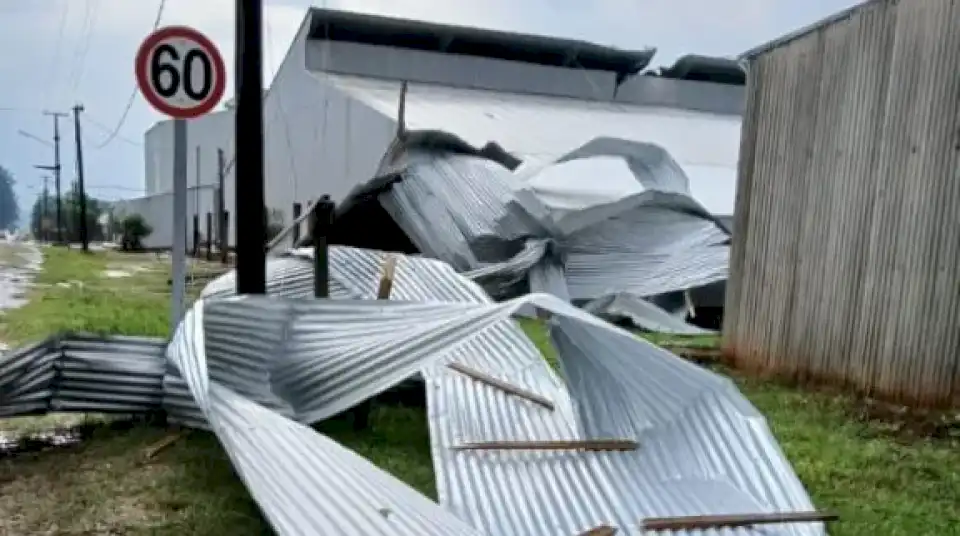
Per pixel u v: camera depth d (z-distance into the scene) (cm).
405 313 405
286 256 612
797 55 651
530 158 1166
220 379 384
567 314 373
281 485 267
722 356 740
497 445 356
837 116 607
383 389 374
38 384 386
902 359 543
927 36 528
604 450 353
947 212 511
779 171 671
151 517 304
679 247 1038
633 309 928
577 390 387
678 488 328
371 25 1797
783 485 316
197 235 2556
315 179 1755
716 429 347
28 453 373
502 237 990
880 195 564
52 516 303
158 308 887
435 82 1870
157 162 3538
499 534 290
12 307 888
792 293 652
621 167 1240
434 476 355
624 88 2080
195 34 438
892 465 418
